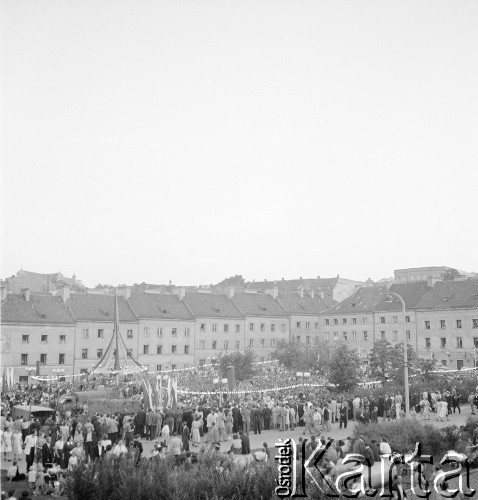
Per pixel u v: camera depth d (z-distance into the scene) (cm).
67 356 10169
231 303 12800
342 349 6344
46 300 10450
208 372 9688
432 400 5556
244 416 4194
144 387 4712
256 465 2458
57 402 5456
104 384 7438
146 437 4088
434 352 11162
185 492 2222
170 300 12019
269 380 8500
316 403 4966
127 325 10931
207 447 3291
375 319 12212
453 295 11281
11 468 3058
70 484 2398
